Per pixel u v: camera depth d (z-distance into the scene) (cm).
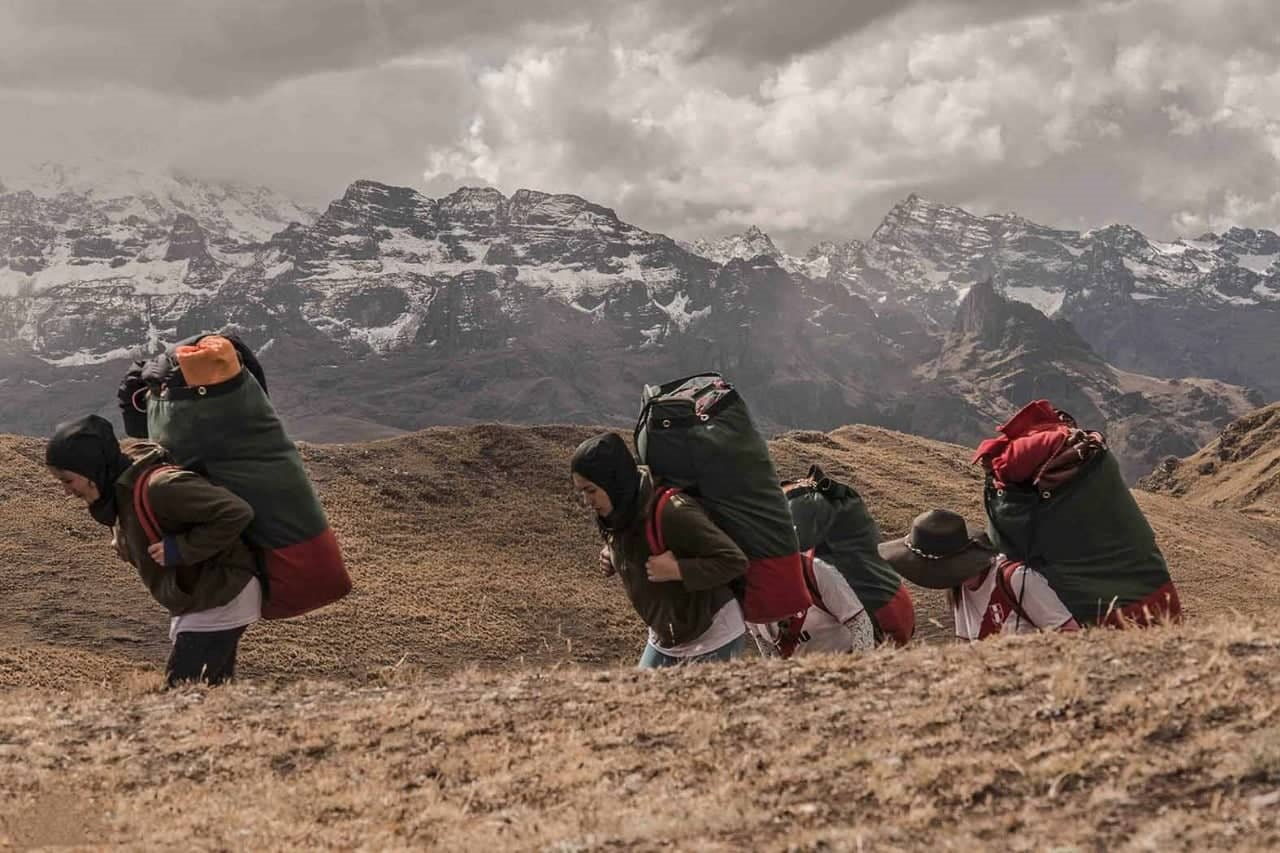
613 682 1003
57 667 3369
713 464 1074
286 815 802
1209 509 8225
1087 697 793
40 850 752
